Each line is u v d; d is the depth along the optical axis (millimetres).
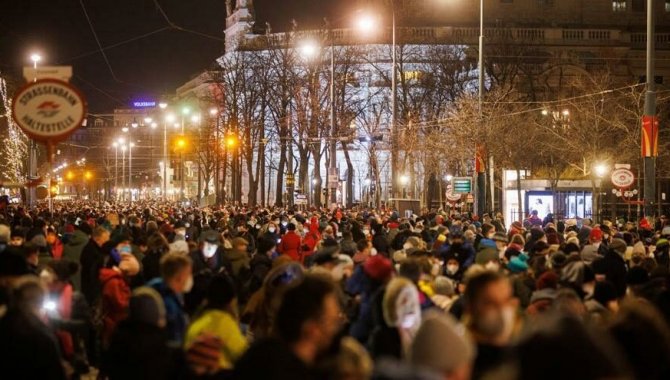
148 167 192875
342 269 14312
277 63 92125
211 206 80938
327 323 7078
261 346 6461
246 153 92938
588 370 4332
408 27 90812
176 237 22719
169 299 10836
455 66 85562
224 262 18969
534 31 98062
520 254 19891
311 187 106688
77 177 171625
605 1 103062
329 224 32781
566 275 14055
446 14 100312
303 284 7199
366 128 86438
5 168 85875
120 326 9141
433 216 44531
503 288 7754
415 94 84812
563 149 62062
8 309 8852
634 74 98062
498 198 69625
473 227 30469
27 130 15477
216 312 9773
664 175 69438
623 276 16625
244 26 133625
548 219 49750
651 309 7879
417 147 69438
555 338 4453
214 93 105188
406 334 9617
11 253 11078
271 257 19500
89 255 17828
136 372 8820
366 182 97250
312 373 6441
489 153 57812
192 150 109250
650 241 31109
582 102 67500
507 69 86562
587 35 98562
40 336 8711
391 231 30469
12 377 8547
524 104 73625
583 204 58719
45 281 13320
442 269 19391
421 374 5234
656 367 7410
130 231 27344
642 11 103438
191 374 8344
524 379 4504
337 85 85250
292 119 88375
